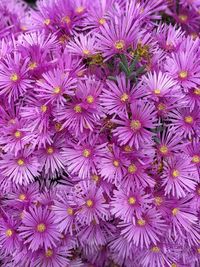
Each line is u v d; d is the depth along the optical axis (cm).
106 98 26
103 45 27
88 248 30
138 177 26
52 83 26
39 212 27
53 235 27
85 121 26
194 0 34
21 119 27
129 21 27
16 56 27
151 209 26
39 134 27
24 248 28
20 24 35
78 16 31
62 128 26
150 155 26
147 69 27
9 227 28
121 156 26
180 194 26
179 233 27
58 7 31
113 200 26
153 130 26
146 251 28
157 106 26
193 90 27
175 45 29
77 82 26
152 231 26
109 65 27
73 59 28
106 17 29
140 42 28
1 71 27
